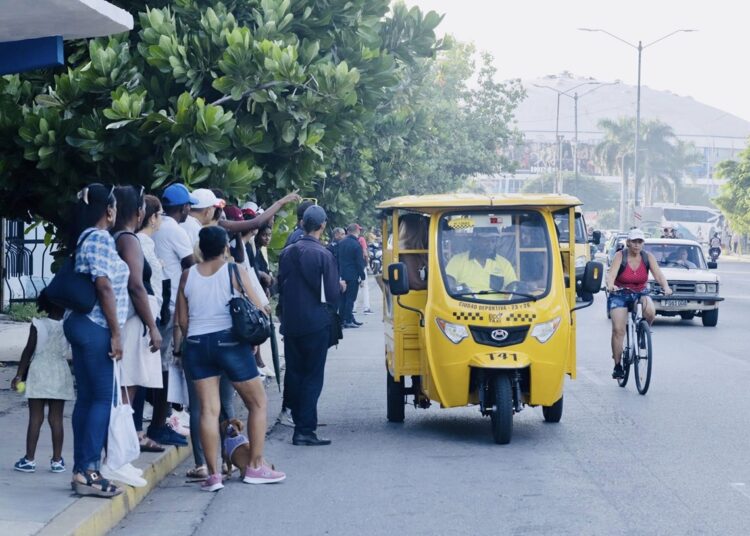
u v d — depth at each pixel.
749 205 79.44
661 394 14.96
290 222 16.61
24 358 8.94
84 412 8.27
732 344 22.02
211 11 15.05
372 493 9.22
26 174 15.31
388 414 12.91
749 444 11.30
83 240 8.16
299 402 11.46
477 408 13.98
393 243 12.09
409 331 12.20
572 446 11.27
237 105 15.76
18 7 9.11
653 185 141.50
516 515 8.43
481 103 60.66
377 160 35.59
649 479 9.68
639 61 67.12
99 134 14.34
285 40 15.76
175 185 10.57
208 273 9.07
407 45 18.44
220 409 10.12
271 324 12.93
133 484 8.69
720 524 8.11
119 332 8.22
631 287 15.27
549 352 11.49
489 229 11.95
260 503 8.90
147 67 15.53
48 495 8.20
